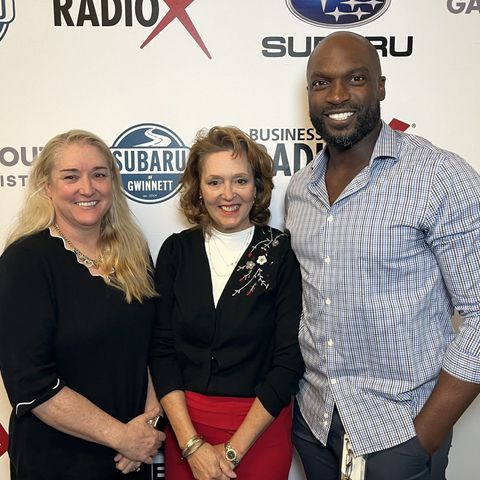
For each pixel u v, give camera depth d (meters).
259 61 1.48
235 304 1.23
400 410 1.06
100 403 1.16
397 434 1.05
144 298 1.25
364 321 1.06
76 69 1.48
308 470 1.32
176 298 1.28
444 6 1.45
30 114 1.49
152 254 1.58
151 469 1.43
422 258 1.04
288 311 1.24
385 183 1.04
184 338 1.27
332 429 1.16
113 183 1.26
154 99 1.49
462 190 0.97
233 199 1.23
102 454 1.17
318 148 1.52
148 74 1.48
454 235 0.98
